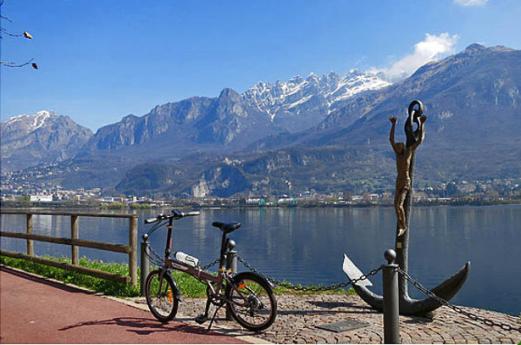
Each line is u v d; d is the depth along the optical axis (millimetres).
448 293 7141
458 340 6281
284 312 7797
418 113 8008
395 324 5703
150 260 8758
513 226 99188
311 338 6316
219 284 6812
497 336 6445
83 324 6965
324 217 141875
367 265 54844
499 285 43719
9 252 12836
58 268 11250
